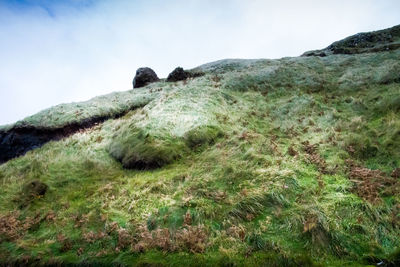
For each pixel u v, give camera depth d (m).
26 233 8.05
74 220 8.31
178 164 11.16
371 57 24.34
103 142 15.52
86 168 12.46
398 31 36.16
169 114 15.43
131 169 11.77
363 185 7.25
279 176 8.17
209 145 12.43
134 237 6.89
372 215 6.06
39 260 6.67
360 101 14.05
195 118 14.43
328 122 13.00
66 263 6.41
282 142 11.66
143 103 23.39
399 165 8.05
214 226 6.73
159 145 12.05
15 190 10.97
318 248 5.40
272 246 5.62
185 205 7.79
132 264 5.88
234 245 5.89
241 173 8.84
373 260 4.93
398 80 15.57
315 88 19.39
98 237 7.13
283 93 19.77
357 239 5.49
